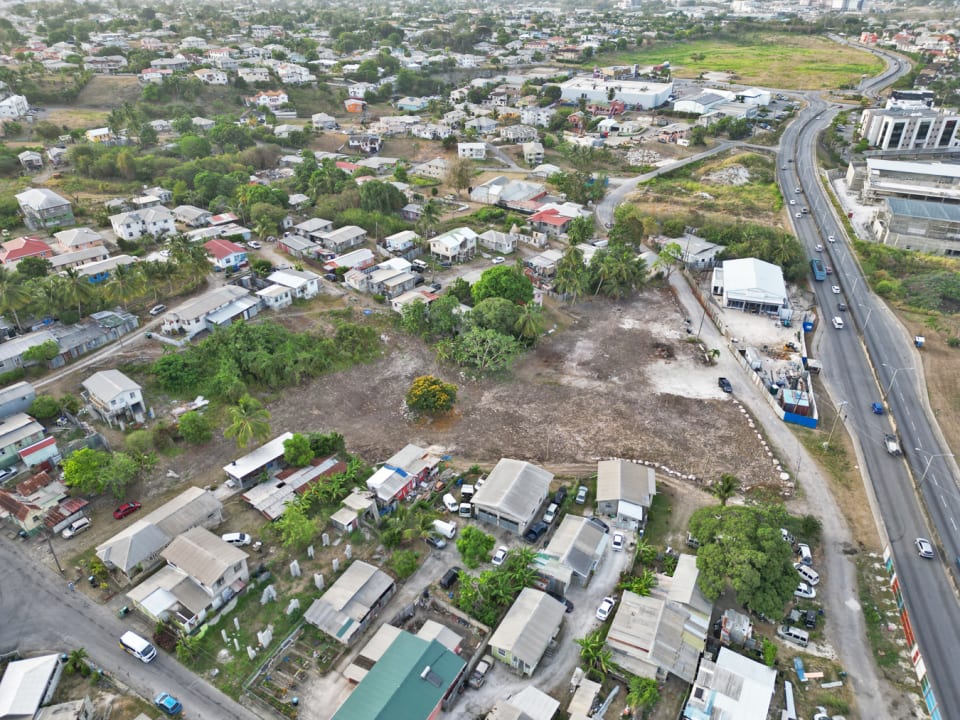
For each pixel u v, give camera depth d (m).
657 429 101.75
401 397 108.25
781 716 60.88
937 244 165.00
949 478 93.31
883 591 74.75
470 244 161.00
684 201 198.62
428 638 65.69
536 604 68.81
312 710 60.72
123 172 195.38
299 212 177.50
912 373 118.12
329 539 79.50
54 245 146.25
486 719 59.56
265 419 95.00
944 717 61.44
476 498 82.12
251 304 124.12
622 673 64.19
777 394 108.44
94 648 65.50
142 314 122.44
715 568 70.00
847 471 93.94
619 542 79.44
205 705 60.66
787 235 154.75
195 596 69.12
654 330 131.25
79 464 81.38
